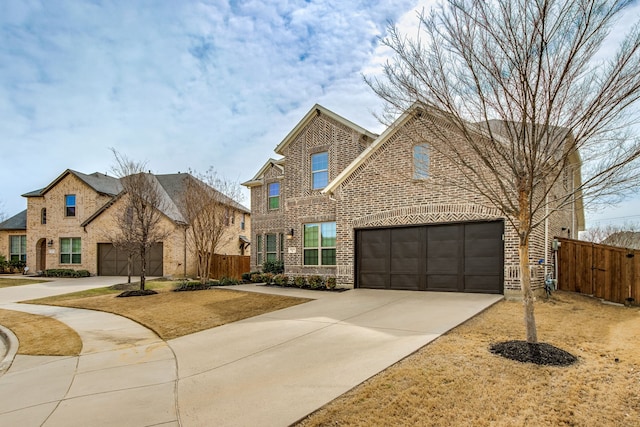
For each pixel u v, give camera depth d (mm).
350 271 13656
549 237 12047
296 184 16922
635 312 9141
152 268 23578
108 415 4352
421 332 6887
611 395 4121
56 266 26453
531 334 5660
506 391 4258
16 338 8828
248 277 18203
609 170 5426
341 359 5719
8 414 4547
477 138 6461
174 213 23703
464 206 11203
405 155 12484
